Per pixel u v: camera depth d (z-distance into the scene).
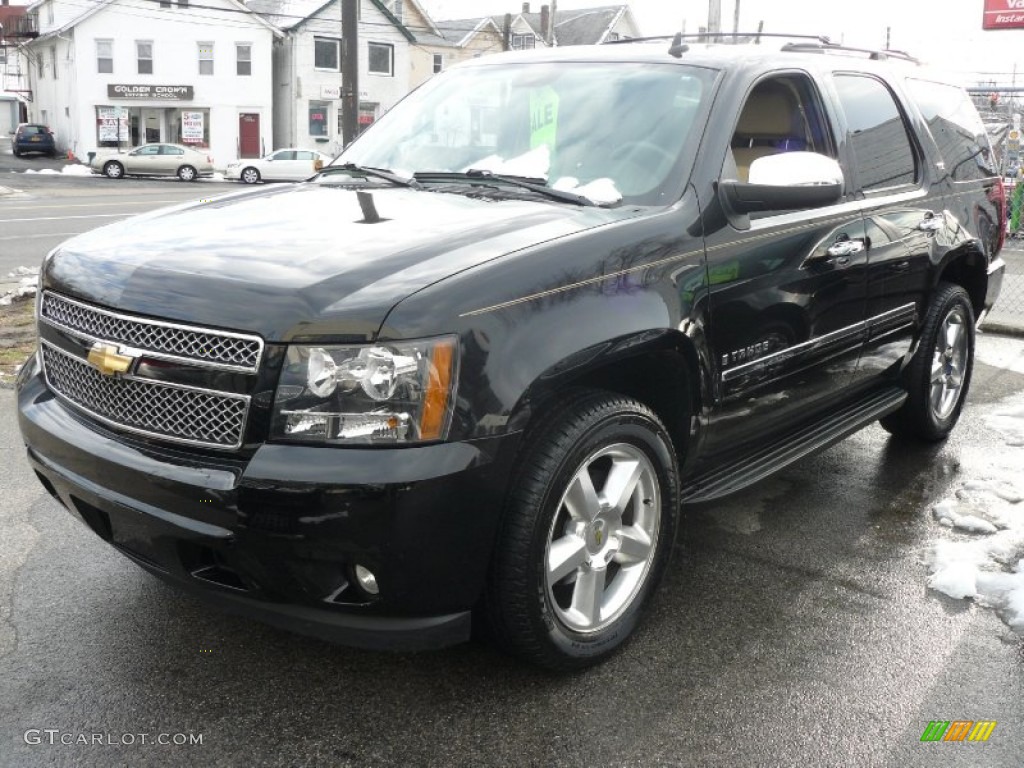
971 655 3.08
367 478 2.31
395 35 47.31
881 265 4.11
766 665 2.99
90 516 2.78
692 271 3.04
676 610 3.33
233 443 2.44
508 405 2.47
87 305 2.69
